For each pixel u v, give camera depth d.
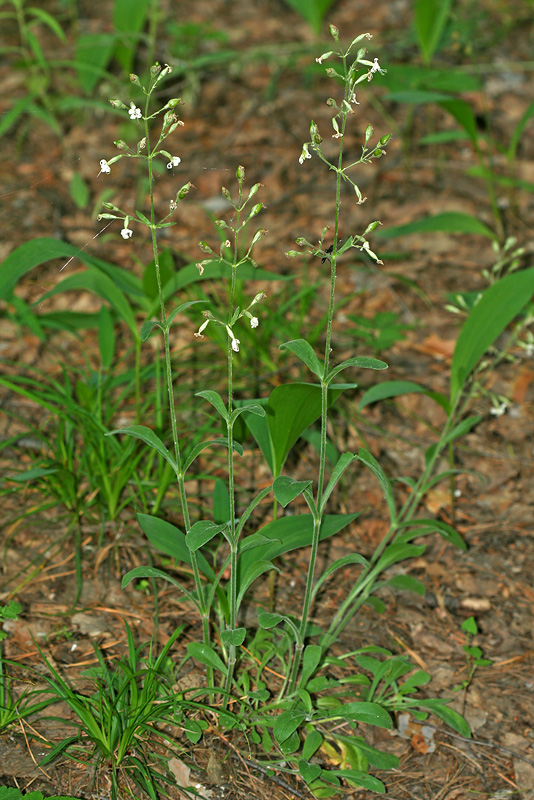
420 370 3.64
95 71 4.34
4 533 2.81
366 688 2.38
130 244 4.28
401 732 2.28
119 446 2.79
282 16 6.68
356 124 5.30
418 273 4.17
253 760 2.14
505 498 3.08
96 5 6.74
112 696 2.15
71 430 2.92
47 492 2.92
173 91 5.49
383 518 2.99
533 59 5.97
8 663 2.35
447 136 4.04
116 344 3.71
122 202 4.57
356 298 4.02
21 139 5.05
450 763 2.20
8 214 4.40
